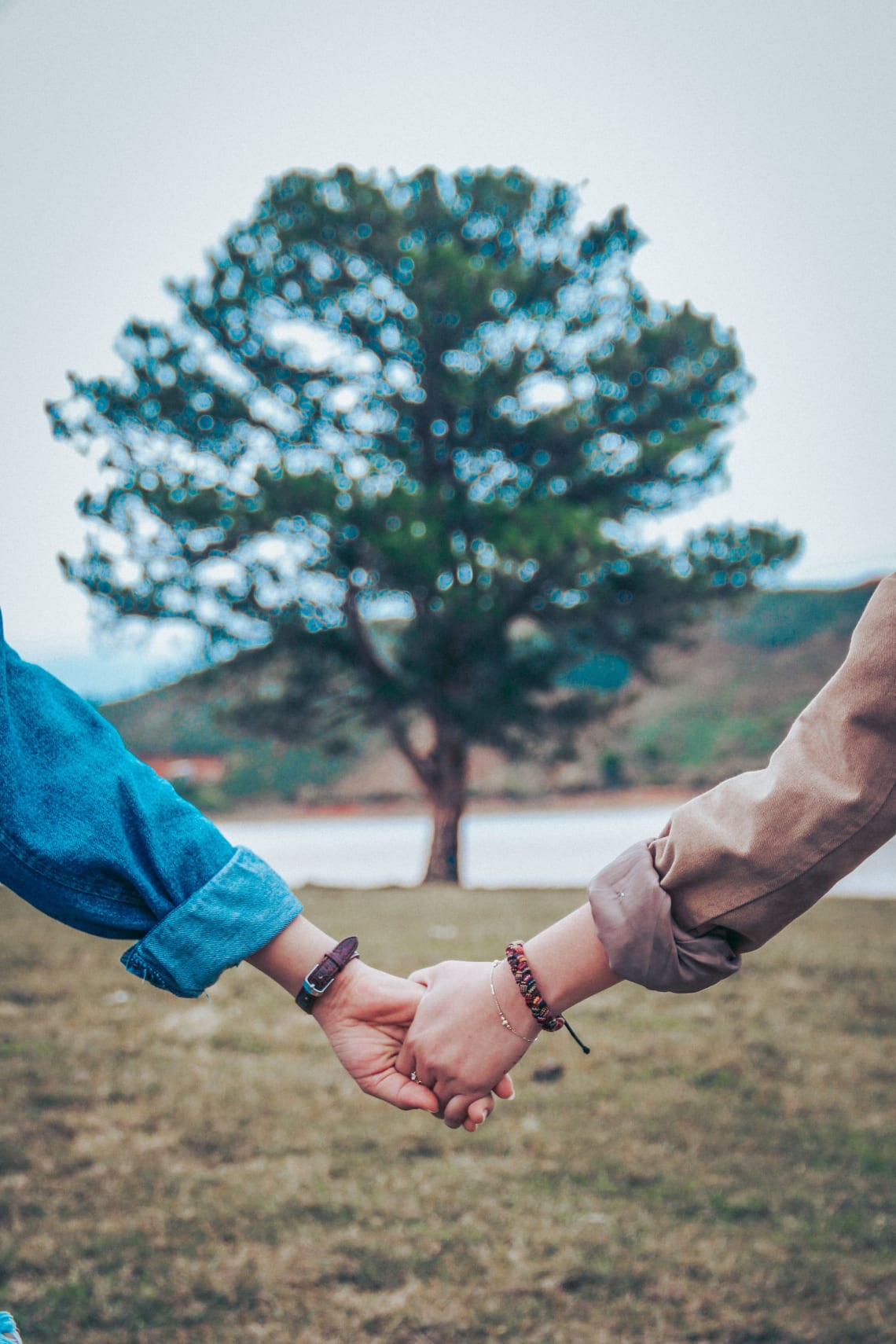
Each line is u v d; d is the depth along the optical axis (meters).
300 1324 2.54
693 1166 3.40
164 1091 4.02
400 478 17.19
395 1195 3.19
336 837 32.22
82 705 1.45
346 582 17.06
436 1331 2.53
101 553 16.58
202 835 1.43
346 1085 4.09
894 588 1.28
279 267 17.56
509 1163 3.42
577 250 18.22
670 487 17.25
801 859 1.28
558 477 17.42
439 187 18.19
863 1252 2.87
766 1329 2.52
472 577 16.19
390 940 7.05
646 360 17.45
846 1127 3.72
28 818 1.34
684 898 1.34
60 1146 3.52
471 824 34.69
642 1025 4.90
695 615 17.64
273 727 17.75
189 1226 2.99
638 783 39.84
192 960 1.38
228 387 17.47
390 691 17.38
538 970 1.43
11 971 5.89
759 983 5.68
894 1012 5.12
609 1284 2.72
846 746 1.27
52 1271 2.76
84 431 16.78
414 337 17.50
